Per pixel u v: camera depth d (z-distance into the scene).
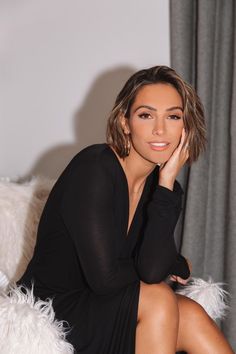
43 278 1.68
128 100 1.61
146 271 1.60
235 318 2.38
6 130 2.88
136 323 1.54
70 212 1.57
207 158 2.39
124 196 1.66
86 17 2.70
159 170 1.72
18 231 1.92
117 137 1.65
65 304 1.64
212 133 2.42
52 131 2.81
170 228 1.65
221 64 2.39
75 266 1.66
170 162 1.68
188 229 2.40
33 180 2.10
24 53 2.81
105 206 1.57
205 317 1.65
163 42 2.59
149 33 2.61
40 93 2.81
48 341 1.44
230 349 1.63
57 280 1.67
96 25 2.69
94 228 1.55
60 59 2.76
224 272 2.45
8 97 2.86
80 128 2.77
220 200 2.46
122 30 2.65
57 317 1.62
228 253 2.39
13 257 1.92
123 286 1.59
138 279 1.64
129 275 1.60
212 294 1.79
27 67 2.81
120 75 2.67
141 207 1.76
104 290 1.57
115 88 2.69
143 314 1.54
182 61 2.38
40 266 1.70
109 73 2.69
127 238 1.75
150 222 1.65
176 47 2.38
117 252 1.70
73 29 2.72
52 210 1.66
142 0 2.60
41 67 2.79
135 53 2.64
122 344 1.53
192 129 1.66
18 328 1.44
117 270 1.57
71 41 2.73
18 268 1.92
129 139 1.65
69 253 1.64
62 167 2.81
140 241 1.76
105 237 1.55
